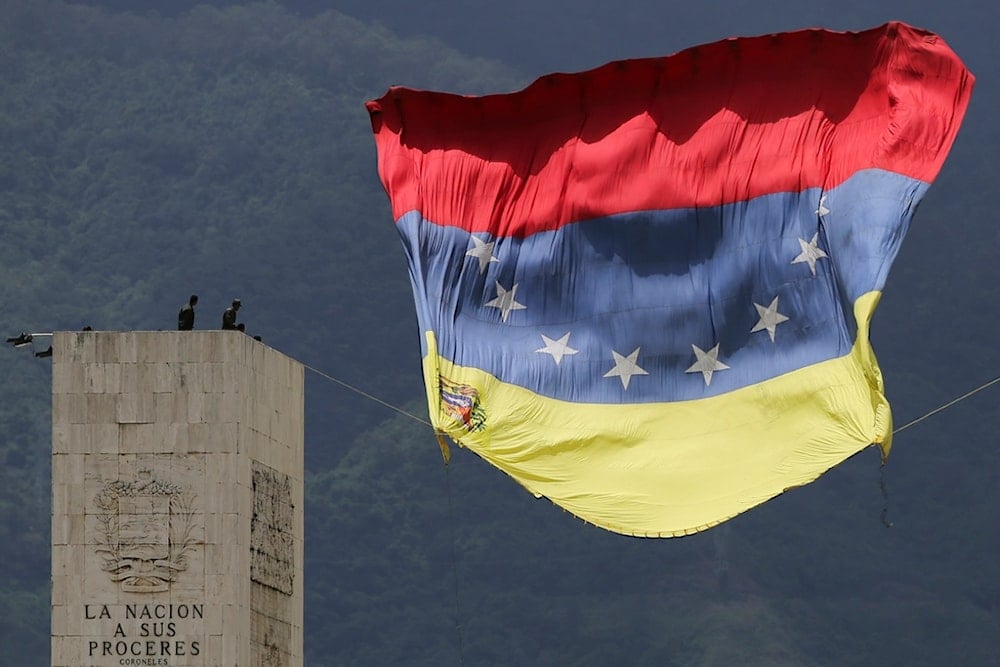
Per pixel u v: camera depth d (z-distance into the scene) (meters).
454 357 88.81
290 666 97.88
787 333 88.00
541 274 89.62
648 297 89.12
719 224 89.12
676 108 89.88
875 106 89.00
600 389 88.69
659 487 87.19
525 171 90.25
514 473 87.94
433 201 90.06
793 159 88.94
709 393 88.25
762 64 89.56
